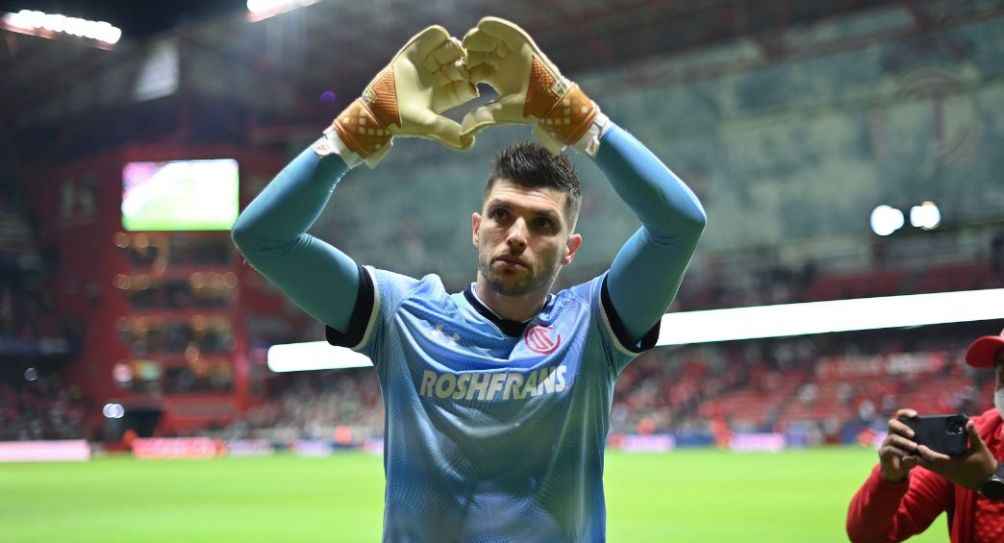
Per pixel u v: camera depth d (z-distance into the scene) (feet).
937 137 133.39
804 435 135.95
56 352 185.88
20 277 195.72
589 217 161.17
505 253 10.28
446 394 10.50
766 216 148.46
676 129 155.94
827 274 157.58
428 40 9.90
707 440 143.54
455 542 10.28
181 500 63.26
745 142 150.41
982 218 129.90
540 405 10.43
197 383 185.16
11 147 197.88
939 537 34.06
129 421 182.19
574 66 166.09
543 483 10.42
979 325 148.05
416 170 177.17
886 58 137.49
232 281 186.91
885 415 140.26
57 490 74.59
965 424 11.57
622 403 163.94
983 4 128.88
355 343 11.09
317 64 174.19
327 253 10.69
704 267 167.73
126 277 184.75
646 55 157.48
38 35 155.63
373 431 170.91
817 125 143.95
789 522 44.45
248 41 169.27
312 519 49.62
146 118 191.72
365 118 9.88
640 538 38.93
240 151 185.47
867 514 12.69
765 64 147.64
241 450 171.63
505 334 10.79
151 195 184.14
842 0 138.82
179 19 148.25
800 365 159.12
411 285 11.32
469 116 9.95
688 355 171.32
